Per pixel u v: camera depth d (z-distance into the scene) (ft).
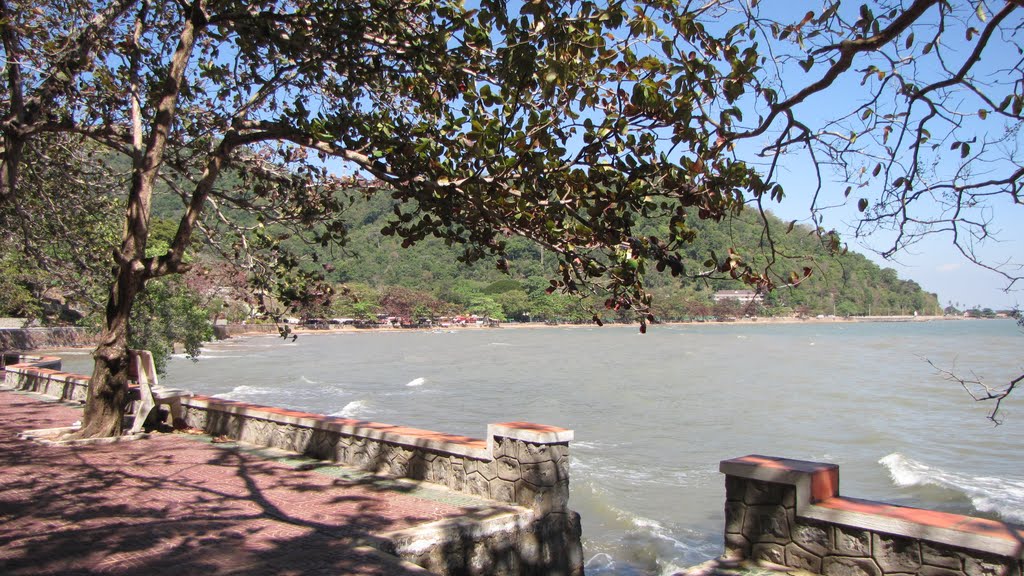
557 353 224.33
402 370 154.51
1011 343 287.89
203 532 20.01
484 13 19.83
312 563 17.39
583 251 18.70
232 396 100.42
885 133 15.75
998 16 13.05
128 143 35.40
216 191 34.58
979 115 15.01
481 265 551.18
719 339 334.03
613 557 35.78
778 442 69.00
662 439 70.33
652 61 17.97
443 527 20.52
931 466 57.88
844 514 16.20
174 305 75.46
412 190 20.83
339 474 28.04
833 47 14.88
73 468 28.68
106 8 31.01
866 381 130.93
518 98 19.74
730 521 18.54
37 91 30.94
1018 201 14.82
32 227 42.45
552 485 23.22
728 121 16.08
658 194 17.17
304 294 31.53
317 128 23.26
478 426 76.89
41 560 17.48
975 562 14.24
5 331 171.42
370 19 25.91
